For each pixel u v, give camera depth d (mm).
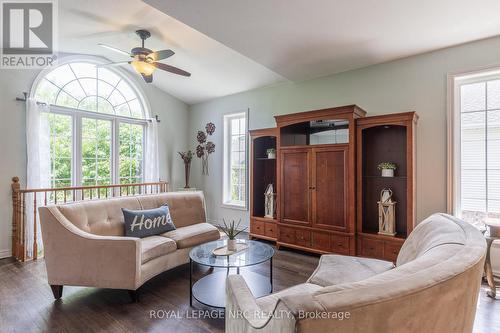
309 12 2459
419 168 3262
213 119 5562
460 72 3016
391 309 849
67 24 3430
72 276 2477
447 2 2273
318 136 3992
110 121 4883
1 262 3434
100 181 4730
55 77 4250
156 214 3271
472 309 1141
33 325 2105
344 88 3846
